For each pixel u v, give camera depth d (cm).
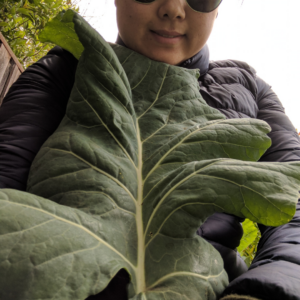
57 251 43
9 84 244
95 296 48
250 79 135
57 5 283
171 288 48
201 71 122
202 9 94
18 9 248
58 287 40
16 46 277
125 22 98
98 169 63
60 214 49
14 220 43
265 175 56
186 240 55
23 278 39
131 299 46
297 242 64
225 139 71
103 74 72
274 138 116
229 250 77
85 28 71
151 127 78
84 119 70
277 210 53
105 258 47
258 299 45
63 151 65
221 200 56
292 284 44
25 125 87
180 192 59
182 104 84
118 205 60
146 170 70
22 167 77
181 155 70
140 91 87
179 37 99
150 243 56
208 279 52
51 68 106
